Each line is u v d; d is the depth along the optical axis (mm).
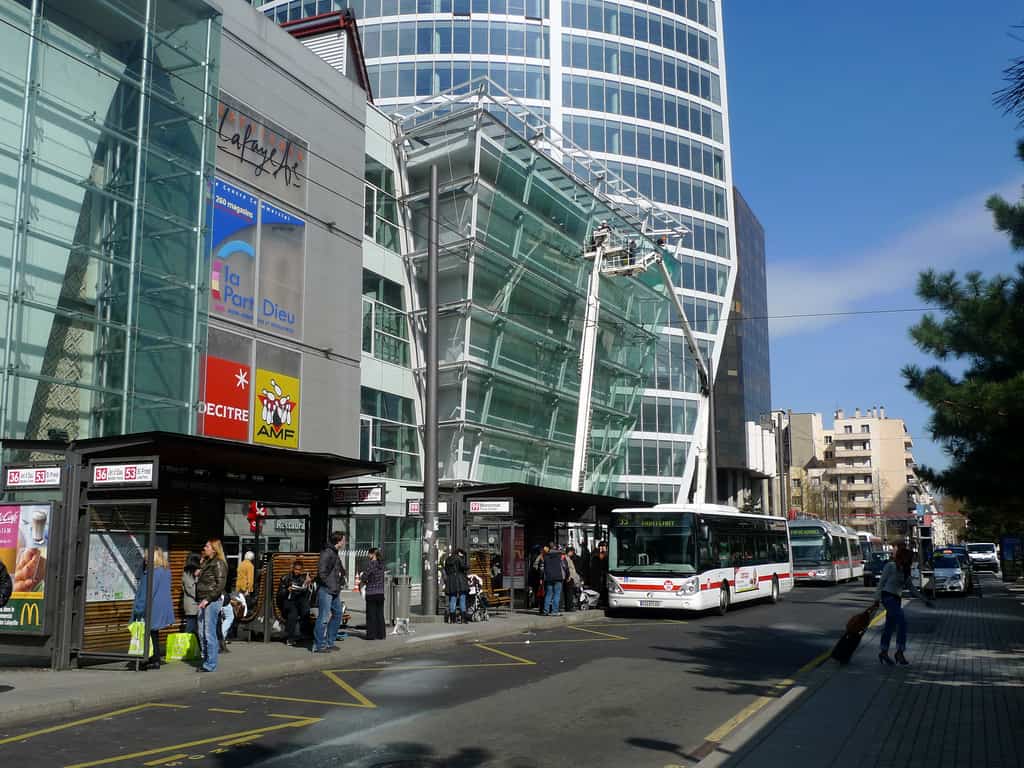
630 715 9953
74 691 10695
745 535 28000
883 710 9609
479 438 37156
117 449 13641
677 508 24734
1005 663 13641
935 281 15609
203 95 24641
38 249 19781
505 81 56375
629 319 49562
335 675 13172
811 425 141000
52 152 20297
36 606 12781
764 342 100062
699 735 8922
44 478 13219
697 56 65188
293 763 7637
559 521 27047
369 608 16781
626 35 61125
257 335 26359
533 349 41219
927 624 20812
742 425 85500
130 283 21812
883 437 152375
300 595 16453
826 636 19000
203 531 15734
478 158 35438
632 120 60344
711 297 63562
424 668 13898
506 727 9242
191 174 24078
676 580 23531
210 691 11695
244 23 26547
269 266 27062
